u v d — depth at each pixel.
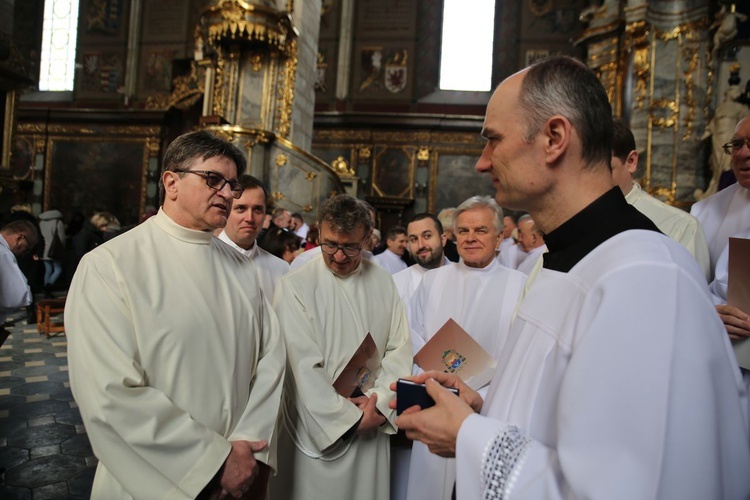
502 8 18.78
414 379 1.34
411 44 18.98
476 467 0.94
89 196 18.70
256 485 1.69
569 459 0.81
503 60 18.64
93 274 1.62
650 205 2.34
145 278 1.67
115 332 1.56
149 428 1.49
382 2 19.20
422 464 2.37
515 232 6.96
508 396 1.04
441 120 18.20
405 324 2.54
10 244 4.03
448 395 1.12
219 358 1.72
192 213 1.78
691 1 12.65
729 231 2.38
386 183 18.56
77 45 19.80
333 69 19.12
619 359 0.82
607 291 0.88
